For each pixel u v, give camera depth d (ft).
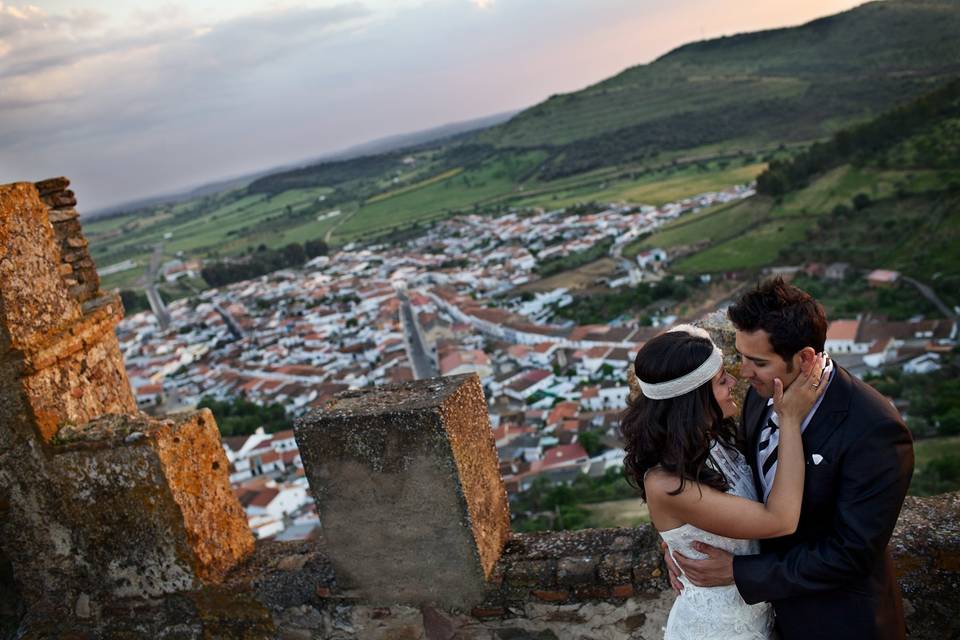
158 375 249.75
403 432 8.74
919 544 7.86
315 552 10.74
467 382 9.36
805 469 6.15
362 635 9.89
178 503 10.19
